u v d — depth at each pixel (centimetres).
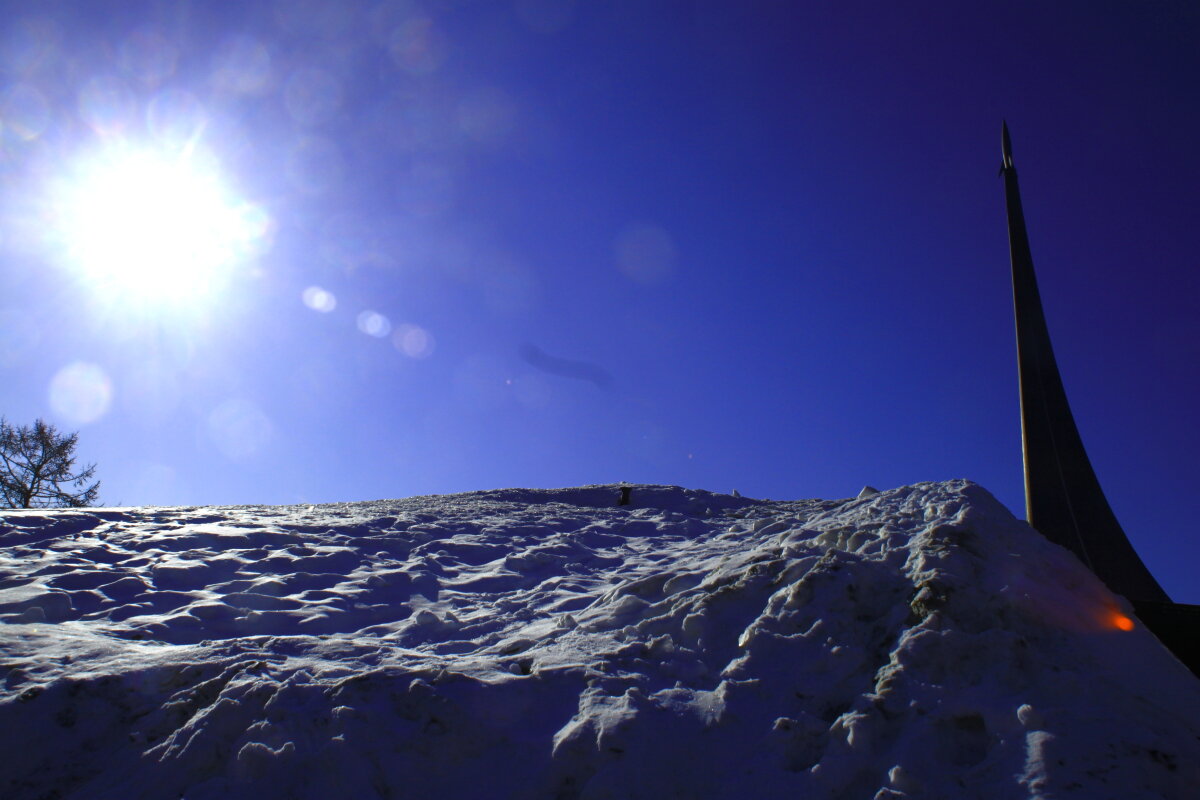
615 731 404
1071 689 421
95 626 577
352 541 973
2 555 777
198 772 386
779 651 495
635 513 1379
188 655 499
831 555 595
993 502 738
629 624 576
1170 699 441
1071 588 578
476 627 640
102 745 417
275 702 425
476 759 400
